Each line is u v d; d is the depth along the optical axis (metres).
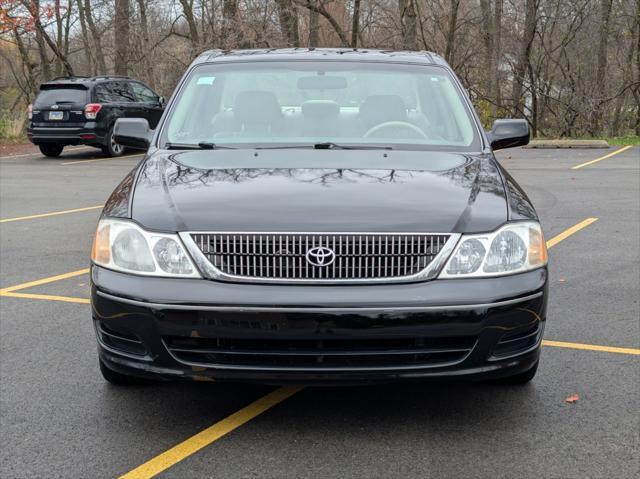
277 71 4.97
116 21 31.09
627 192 11.29
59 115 17.42
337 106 4.76
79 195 11.75
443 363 3.24
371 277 3.22
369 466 3.20
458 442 3.42
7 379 4.18
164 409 3.79
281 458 3.27
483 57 27.47
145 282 3.27
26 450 3.36
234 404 3.85
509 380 3.99
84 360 4.48
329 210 3.34
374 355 3.20
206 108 4.80
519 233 3.40
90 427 3.59
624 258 7.05
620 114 26.33
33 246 7.89
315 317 3.13
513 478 3.10
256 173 3.80
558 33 27.66
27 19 25.02
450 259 3.26
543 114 26.38
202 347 3.23
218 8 28.70
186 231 3.28
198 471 3.17
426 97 4.84
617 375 4.21
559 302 5.63
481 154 4.34
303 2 25.31
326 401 3.88
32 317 5.36
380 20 27.55
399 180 3.70
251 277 3.21
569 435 3.48
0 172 15.05
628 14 26.28
